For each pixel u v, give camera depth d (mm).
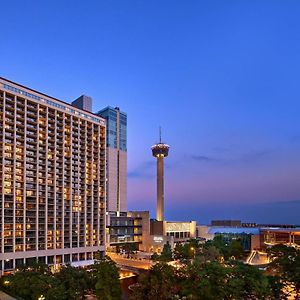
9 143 134500
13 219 131000
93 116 174375
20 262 131000
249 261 150125
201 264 79688
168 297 74000
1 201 128375
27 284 84750
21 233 133625
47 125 149375
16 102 138500
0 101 133500
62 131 156125
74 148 161500
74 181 159250
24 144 139250
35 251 136875
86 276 89562
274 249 123125
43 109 149875
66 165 156875
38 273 90312
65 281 85375
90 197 166875
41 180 144250
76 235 156250
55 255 144875
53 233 145625
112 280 85375
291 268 85625
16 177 135000
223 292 69688
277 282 80000
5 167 131875
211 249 133500
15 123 137000
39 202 142000
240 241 181875
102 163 177125
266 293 72000
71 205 155250
